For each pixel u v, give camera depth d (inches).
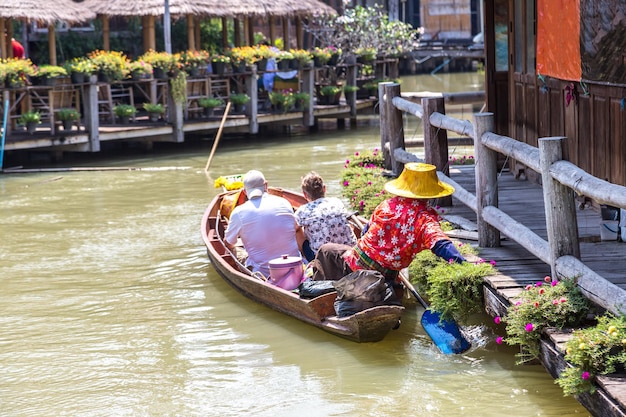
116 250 485.1
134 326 363.6
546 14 415.5
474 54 1593.3
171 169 758.5
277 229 388.5
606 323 244.4
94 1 922.1
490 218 339.3
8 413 284.4
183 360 324.8
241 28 1226.6
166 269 446.0
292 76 1016.2
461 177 504.1
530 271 315.3
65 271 446.0
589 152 394.3
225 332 353.1
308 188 381.4
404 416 269.7
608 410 222.1
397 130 506.9
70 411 284.8
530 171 473.1
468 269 312.0
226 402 286.8
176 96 866.1
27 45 1072.8
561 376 240.8
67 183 698.8
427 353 319.3
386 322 323.6
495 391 283.3
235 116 932.0
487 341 325.4
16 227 546.3
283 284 369.4
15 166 790.5
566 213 275.9
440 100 426.9
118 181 703.7
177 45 1147.9
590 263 312.5
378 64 1219.2
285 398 287.7
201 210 584.7
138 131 838.5
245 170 741.9
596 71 361.1
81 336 353.7
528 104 475.5
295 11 1027.3
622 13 333.7
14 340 350.9
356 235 410.6
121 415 280.4
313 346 333.7
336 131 1015.0
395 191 322.7
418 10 1919.3
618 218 348.5
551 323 263.4
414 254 327.3
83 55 1101.1
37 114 787.4
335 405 280.2
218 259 402.9
